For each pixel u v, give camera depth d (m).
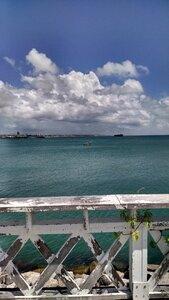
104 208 3.60
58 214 21.70
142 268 3.85
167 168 66.19
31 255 13.47
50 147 184.38
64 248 3.83
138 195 4.00
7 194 38.16
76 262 12.55
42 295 3.91
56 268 3.86
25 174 57.97
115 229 3.80
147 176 53.38
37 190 40.69
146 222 3.72
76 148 165.62
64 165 75.19
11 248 3.81
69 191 39.91
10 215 20.95
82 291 3.93
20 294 3.99
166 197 3.89
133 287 3.86
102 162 82.50
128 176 53.62
